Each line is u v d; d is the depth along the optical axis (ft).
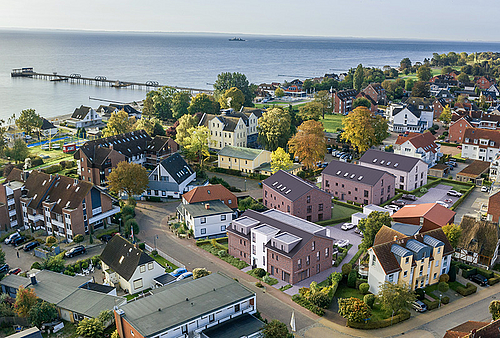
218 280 239.71
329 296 244.63
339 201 404.57
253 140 586.45
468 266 279.28
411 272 252.42
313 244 273.13
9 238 335.26
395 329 222.28
